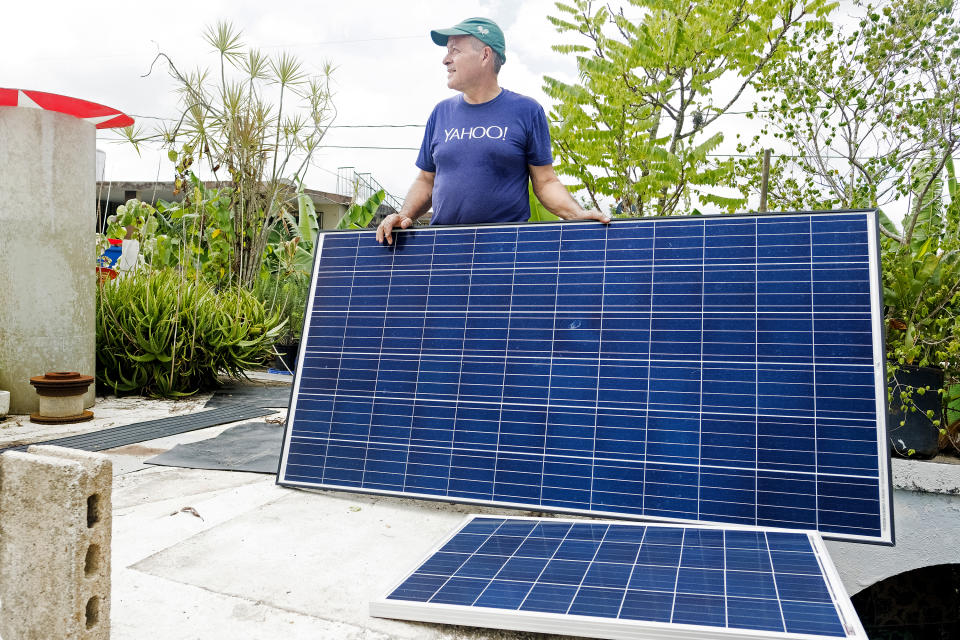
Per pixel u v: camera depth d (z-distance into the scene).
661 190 7.10
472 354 3.37
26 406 5.72
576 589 2.05
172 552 2.58
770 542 2.39
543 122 3.94
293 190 11.67
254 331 8.12
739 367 2.92
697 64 7.27
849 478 2.66
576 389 3.12
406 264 3.73
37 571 1.61
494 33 3.78
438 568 2.27
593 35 7.27
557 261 3.40
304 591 2.26
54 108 5.68
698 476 2.83
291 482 3.43
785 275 2.98
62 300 5.80
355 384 3.54
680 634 1.78
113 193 18.31
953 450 4.63
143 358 6.90
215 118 8.83
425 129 4.22
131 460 4.12
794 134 5.93
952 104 4.95
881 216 5.70
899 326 4.59
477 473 3.13
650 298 3.16
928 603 4.98
